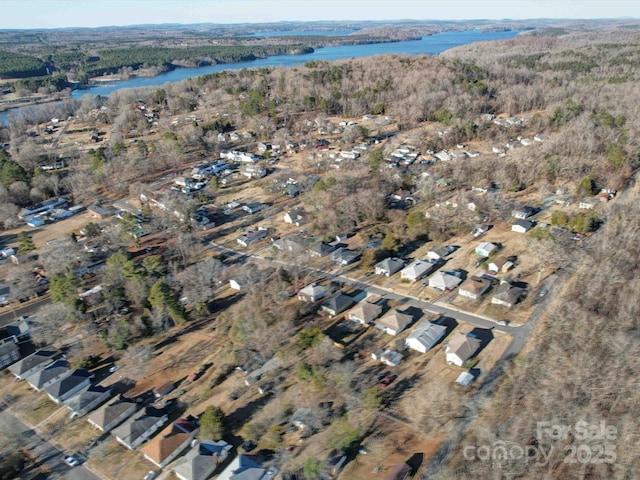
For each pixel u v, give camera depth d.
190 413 57.25
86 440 54.91
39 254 94.06
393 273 84.25
